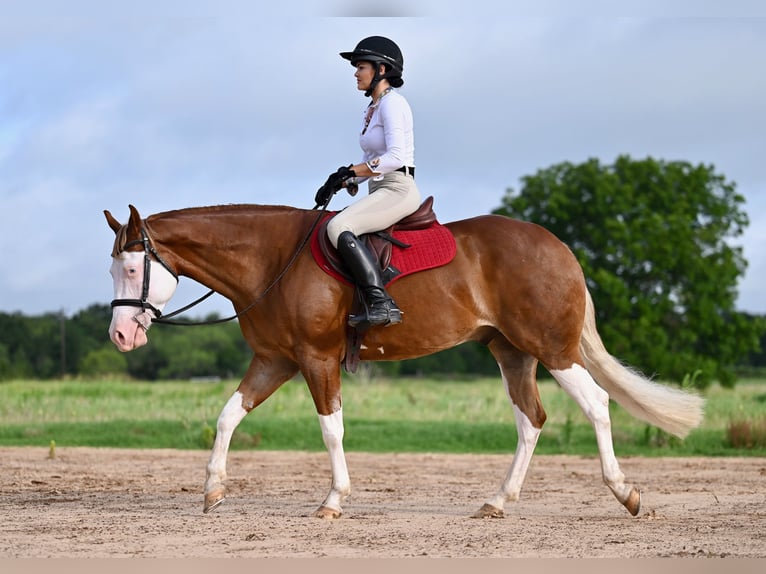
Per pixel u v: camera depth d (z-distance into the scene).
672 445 15.27
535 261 7.64
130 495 9.27
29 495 9.22
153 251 7.63
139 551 6.20
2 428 16.78
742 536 6.87
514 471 7.98
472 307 7.66
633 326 44.25
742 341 46.81
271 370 7.88
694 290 46.91
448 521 7.58
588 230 47.38
